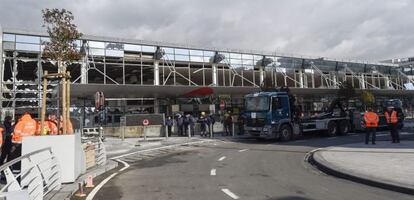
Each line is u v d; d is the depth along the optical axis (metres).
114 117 35.75
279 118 23.62
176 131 32.19
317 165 13.02
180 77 38.28
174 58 37.97
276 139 25.20
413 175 9.88
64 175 9.88
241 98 43.16
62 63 20.41
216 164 14.28
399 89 59.28
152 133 30.88
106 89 30.80
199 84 39.44
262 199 8.20
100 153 13.71
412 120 48.38
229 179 10.88
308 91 43.91
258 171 12.27
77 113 33.28
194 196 8.66
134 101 37.22
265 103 23.53
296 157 15.70
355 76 54.03
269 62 44.69
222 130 32.47
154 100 38.34
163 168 13.58
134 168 13.74
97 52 33.22
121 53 34.66
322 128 26.19
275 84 44.72
